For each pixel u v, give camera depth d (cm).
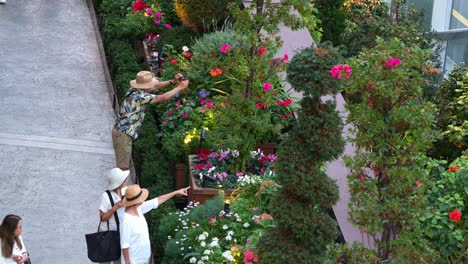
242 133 1025
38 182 1102
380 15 1462
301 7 1012
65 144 1198
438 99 1137
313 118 681
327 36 1368
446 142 1079
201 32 1391
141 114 983
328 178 698
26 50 1466
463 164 883
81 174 1130
